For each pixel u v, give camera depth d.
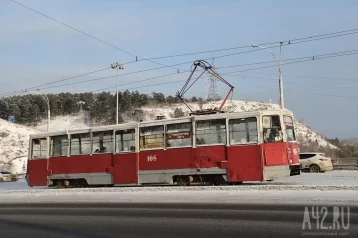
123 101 116.44
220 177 18.92
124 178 21.25
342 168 34.97
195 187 18.02
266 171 17.70
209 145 18.95
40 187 28.69
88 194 18.61
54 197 18.97
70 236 9.38
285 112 18.48
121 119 103.44
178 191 17.09
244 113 18.42
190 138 19.52
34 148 25.81
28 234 9.92
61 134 24.39
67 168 23.77
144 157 20.73
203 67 23.00
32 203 17.67
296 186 15.95
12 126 93.12
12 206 16.97
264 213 11.15
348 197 12.94
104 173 22.09
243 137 18.33
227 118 18.73
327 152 58.03
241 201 13.69
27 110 122.12
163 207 13.52
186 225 10.06
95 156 22.62
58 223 11.52
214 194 15.41
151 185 22.34
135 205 14.52
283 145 17.89
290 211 11.25
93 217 12.29
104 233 9.55
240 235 8.62
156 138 20.53
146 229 9.82
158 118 21.89
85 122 115.88
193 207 13.10
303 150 53.78
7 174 50.56
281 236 8.41
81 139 23.45
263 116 18.17
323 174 26.47
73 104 125.38
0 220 12.77
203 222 10.34
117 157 21.67
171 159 19.89
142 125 21.08
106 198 17.02
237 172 18.20
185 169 19.44
